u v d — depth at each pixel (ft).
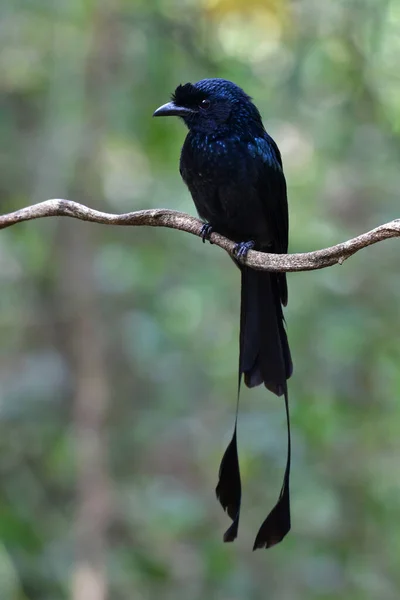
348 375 42.39
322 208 42.78
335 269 41.88
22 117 44.24
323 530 43.62
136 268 44.80
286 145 44.29
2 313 46.09
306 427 41.37
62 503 46.39
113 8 41.93
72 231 45.39
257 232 28.78
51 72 42.60
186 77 41.63
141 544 44.75
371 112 41.78
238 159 27.86
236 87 28.45
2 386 45.62
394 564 43.19
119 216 24.77
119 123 41.96
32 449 45.27
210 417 46.75
